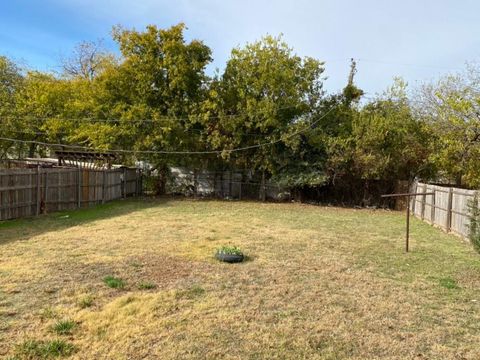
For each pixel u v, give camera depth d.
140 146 18.30
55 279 5.71
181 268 6.49
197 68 18.75
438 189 12.53
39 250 7.60
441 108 15.54
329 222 13.16
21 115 23.55
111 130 18.05
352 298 5.26
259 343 3.85
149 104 18.80
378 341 3.97
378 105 19.17
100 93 18.89
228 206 17.14
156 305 4.74
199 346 3.75
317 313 4.68
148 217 12.81
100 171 16.75
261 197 20.69
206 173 21.50
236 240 9.17
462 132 14.42
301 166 19.09
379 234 10.90
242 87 19.20
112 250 7.72
